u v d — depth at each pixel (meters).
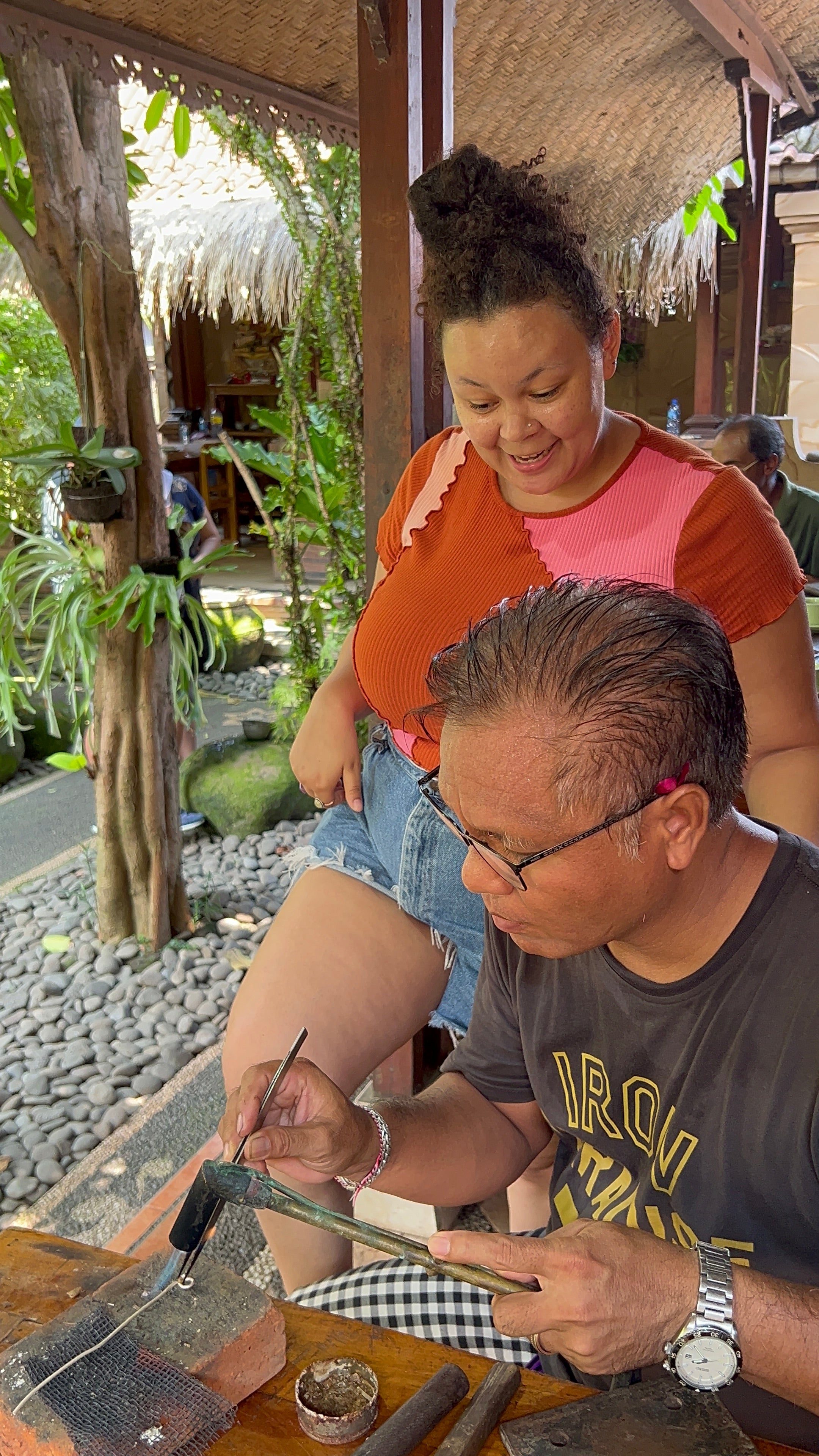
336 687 1.90
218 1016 3.42
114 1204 2.60
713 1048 1.13
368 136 2.11
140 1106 2.99
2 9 2.19
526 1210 2.08
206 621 3.78
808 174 6.60
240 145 2.99
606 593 1.01
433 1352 1.14
